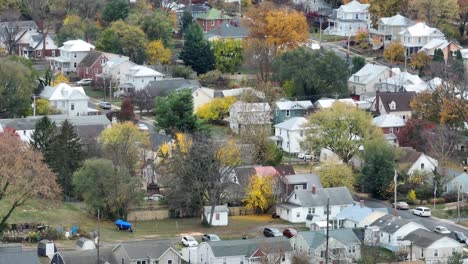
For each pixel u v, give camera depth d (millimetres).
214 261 195875
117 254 192875
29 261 182125
